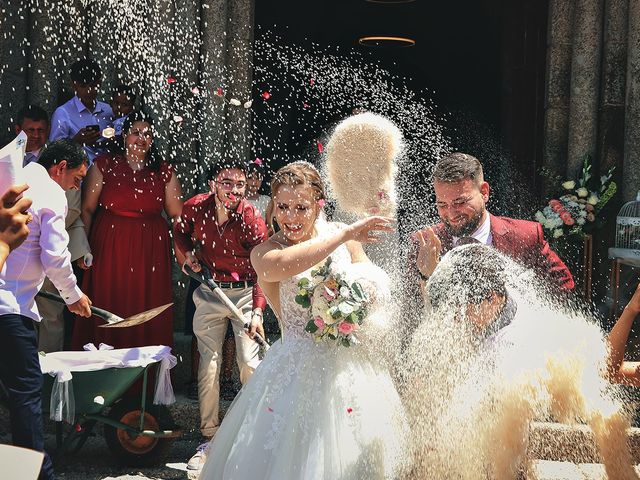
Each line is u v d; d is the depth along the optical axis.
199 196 5.86
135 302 6.29
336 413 3.82
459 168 4.29
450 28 11.73
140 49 7.20
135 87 7.22
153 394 5.89
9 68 7.02
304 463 3.75
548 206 7.03
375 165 4.84
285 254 3.87
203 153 7.30
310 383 3.87
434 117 10.77
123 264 6.25
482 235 4.42
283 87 10.16
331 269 3.95
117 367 5.32
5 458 1.88
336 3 11.75
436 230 4.38
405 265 4.38
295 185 3.96
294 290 3.99
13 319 4.63
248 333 5.50
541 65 8.52
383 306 4.06
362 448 3.79
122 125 6.74
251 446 3.82
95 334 6.29
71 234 6.18
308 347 3.96
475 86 11.59
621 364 3.93
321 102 10.17
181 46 7.24
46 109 7.21
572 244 7.04
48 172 5.02
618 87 7.40
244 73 7.46
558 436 5.06
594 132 7.45
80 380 5.30
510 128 8.79
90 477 5.49
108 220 6.27
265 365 4.02
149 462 5.70
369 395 3.90
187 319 6.58
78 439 6.17
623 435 4.06
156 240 6.32
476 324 3.98
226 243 5.76
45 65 7.20
